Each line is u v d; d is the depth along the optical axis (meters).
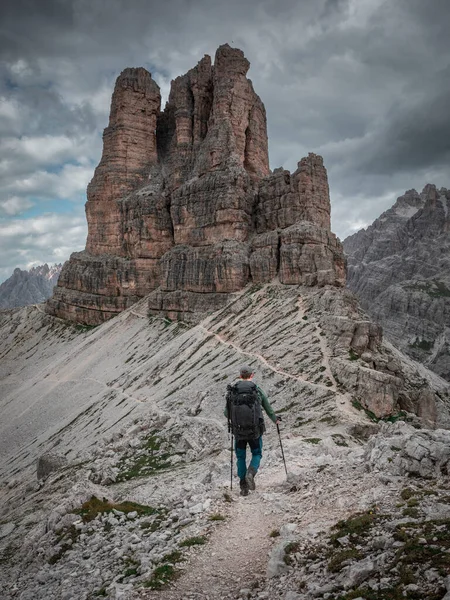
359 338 64.31
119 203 151.00
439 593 7.73
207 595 10.38
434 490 12.34
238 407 15.06
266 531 13.02
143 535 15.05
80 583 12.99
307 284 93.88
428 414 57.16
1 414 112.38
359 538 10.62
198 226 122.81
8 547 22.77
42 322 168.75
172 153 155.88
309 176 109.50
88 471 44.16
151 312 127.62
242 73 135.12
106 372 107.19
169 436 50.84
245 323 92.19
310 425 45.06
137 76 156.88
